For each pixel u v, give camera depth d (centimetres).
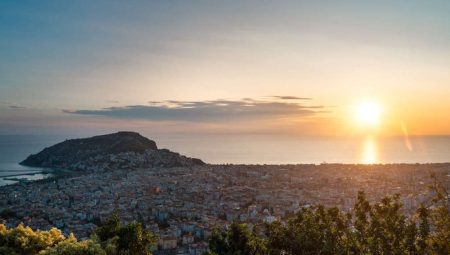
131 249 3034
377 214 2853
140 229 3095
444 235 2533
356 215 2948
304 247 3114
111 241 2855
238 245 3469
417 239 2645
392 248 2703
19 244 2786
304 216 3294
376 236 2769
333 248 2984
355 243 2850
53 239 2886
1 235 2819
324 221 3142
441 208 2641
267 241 3394
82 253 2577
